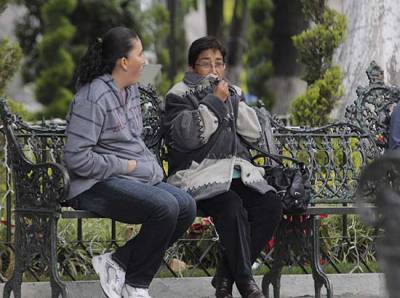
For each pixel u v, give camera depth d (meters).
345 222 18.48
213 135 15.58
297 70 45.41
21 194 15.09
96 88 14.63
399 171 10.74
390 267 10.13
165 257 18.05
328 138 17.12
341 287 17.91
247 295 14.98
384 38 24.47
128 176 14.70
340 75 23.45
